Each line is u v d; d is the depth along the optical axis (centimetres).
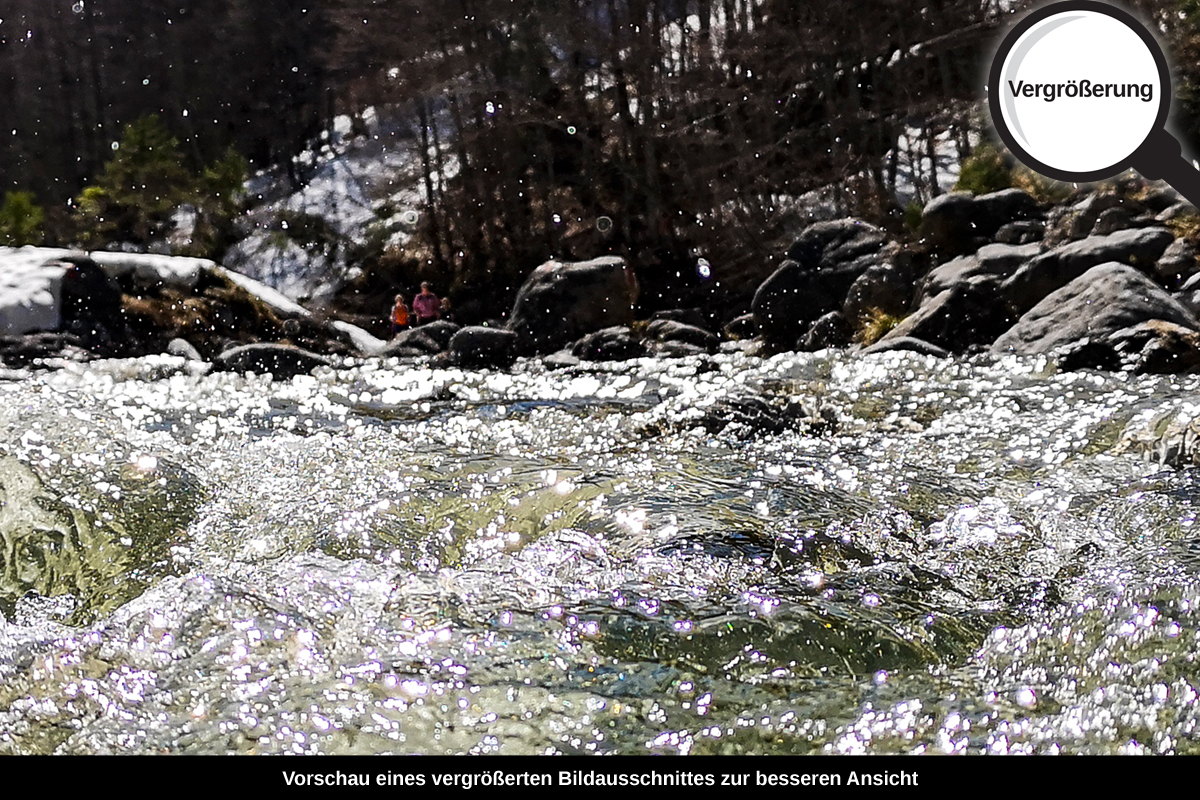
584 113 1855
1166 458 325
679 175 1739
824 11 1702
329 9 2066
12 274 761
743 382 566
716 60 1755
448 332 984
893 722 198
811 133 1731
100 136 2305
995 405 445
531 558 264
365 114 2370
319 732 196
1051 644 220
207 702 204
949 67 1705
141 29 2339
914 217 1068
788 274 927
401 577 253
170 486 316
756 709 202
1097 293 612
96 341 754
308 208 2150
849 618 229
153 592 243
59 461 317
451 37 1906
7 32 2292
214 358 761
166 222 1961
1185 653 210
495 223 1934
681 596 238
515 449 372
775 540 269
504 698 203
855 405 461
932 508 296
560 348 980
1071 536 273
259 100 2342
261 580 250
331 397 541
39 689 212
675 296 1562
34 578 268
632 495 302
